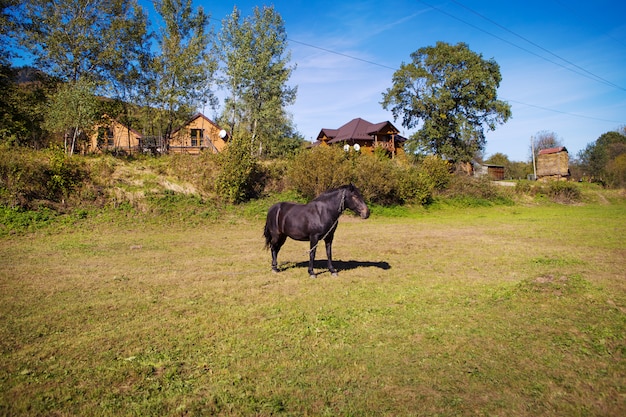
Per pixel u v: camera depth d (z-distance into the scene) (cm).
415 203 3028
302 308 679
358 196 895
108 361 472
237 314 643
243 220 2109
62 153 1975
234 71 3117
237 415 364
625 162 5234
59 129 2366
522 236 1686
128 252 1268
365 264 1090
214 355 491
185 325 594
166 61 2975
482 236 1705
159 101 2992
